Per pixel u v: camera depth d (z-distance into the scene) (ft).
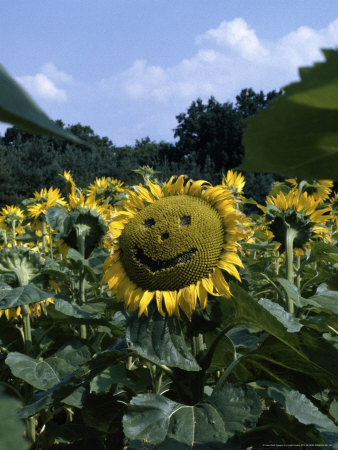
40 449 4.23
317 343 2.99
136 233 3.48
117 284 3.48
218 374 5.08
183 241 3.34
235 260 3.33
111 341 5.08
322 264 6.66
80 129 108.27
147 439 2.74
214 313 3.43
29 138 77.46
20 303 3.97
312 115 0.62
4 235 8.93
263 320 3.10
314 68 0.57
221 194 3.52
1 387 0.40
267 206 4.97
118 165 86.63
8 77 0.41
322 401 3.58
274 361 3.32
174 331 3.24
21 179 66.95
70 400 3.70
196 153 90.27
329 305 4.01
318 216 4.87
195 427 2.81
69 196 5.79
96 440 3.63
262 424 3.20
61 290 5.49
